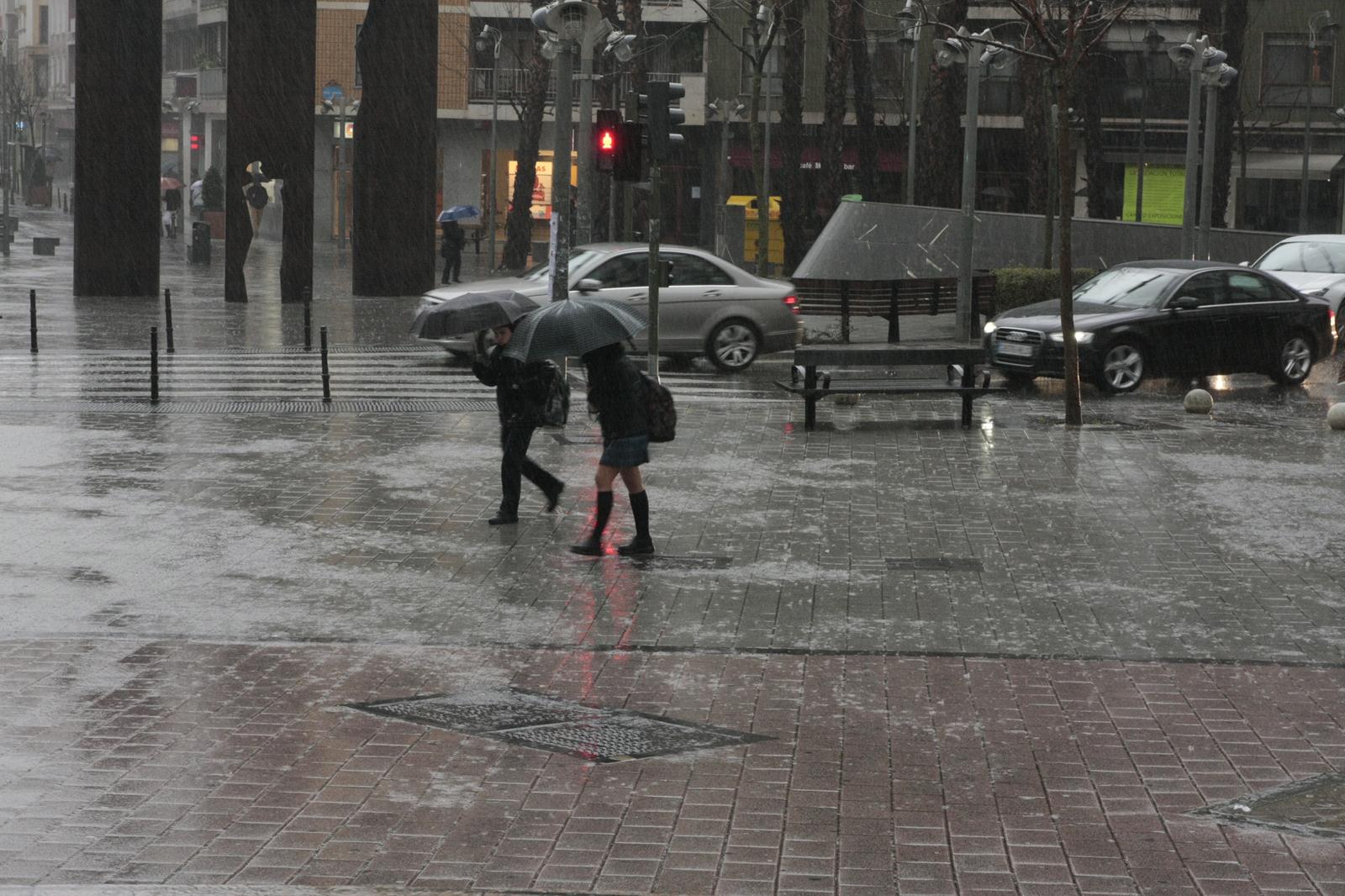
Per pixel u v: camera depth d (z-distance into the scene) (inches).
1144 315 1026.1
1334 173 2625.5
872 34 2741.1
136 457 723.4
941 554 553.6
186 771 327.6
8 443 756.0
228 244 1673.2
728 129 2817.4
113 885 268.5
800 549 558.9
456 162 3090.6
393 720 364.2
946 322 1557.6
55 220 3634.4
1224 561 545.3
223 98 3567.9
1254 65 2674.7
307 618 460.4
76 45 1705.2
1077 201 2738.7
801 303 1349.7
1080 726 364.5
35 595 481.1
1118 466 730.8
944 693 391.2
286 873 275.4
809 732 358.6
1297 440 820.6
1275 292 1082.1
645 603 482.6
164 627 447.2
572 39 874.1
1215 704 382.6
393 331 1390.3
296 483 668.1
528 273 1163.3
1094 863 283.3
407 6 1791.3
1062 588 506.0
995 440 804.6
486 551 550.6
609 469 545.0
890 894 269.7
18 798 309.9
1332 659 425.4
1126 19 2635.3
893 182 2824.8
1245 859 285.3
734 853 287.3
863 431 831.7
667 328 1109.7
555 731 357.4
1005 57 1342.3
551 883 273.0
